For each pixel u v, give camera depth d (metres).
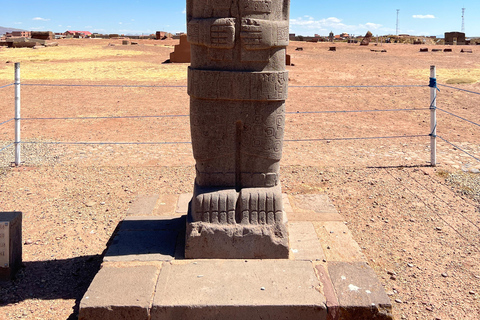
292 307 3.24
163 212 4.96
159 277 3.56
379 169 7.28
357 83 15.84
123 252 3.94
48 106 12.18
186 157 7.99
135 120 10.77
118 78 16.50
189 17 3.96
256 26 3.67
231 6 3.69
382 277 4.18
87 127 10.12
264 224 3.91
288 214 4.88
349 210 5.67
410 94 13.89
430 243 4.82
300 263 3.79
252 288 3.42
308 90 14.80
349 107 12.44
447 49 29.91
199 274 3.60
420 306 3.77
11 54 26.03
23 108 11.92
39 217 5.44
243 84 3.78
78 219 5.42
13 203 5.82
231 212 3.90
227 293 3.35
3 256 4.07
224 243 3.86
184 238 4.23
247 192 3.94
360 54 27.59
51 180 6.68
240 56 3.78
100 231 5.13
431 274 4.23
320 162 7.71
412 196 6.10
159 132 9.74
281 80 3.81
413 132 9.95
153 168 7.32
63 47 31.30
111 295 3.32
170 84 15.24
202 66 3.88
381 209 5.69
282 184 6.60
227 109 3.87
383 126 10.55
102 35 57.47
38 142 8.32
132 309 3.22
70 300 3.85
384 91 14.48
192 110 3.97
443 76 17.05
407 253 4.61
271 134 3.91
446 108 12.20
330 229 4.50
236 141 3.98
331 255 3.96
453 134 9.67
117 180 6.75
